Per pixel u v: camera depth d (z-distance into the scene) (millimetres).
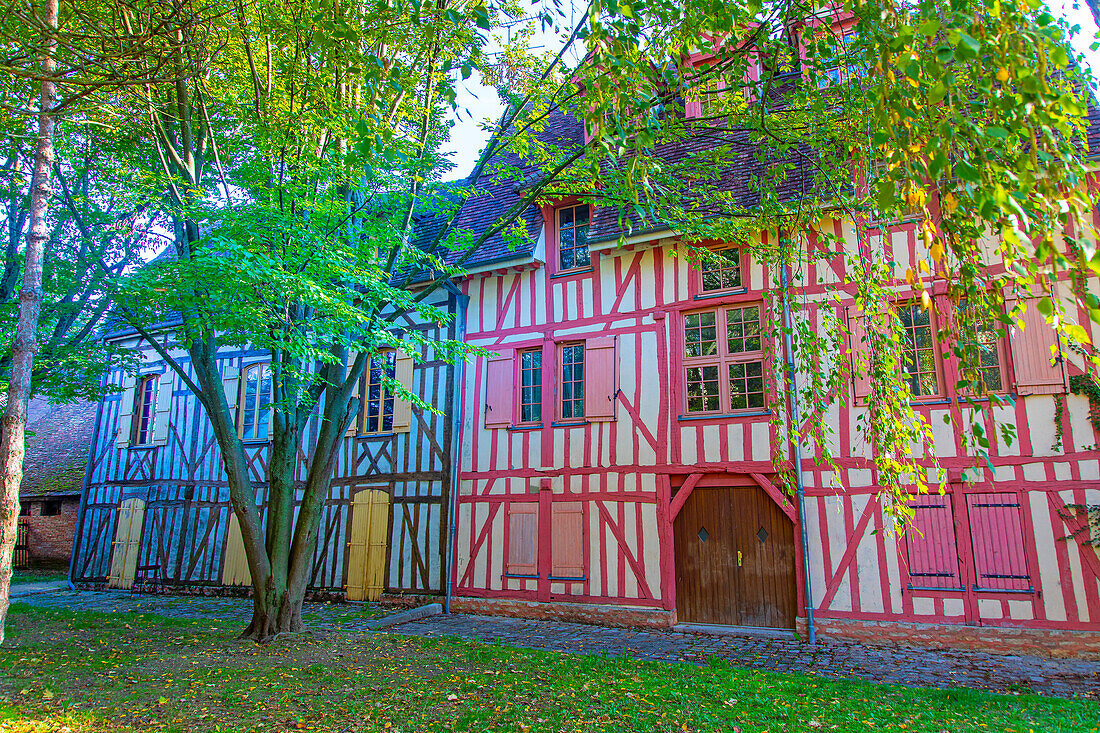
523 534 10133
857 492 8289
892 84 3053
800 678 5914
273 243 6598
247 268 5785
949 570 7773
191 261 6590
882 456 4723
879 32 3254
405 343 7664
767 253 6184
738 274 9453
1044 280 2914
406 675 5848
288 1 6238
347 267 6754
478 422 10852
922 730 4398
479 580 10289
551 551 9859
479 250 11180
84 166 7930
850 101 4602
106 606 11102
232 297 6422
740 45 5816
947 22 3068
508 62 7660
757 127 6148
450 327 11422
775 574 8742
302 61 7004
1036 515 7508
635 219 9812
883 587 8008
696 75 5578
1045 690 5863
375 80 4184
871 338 5031
